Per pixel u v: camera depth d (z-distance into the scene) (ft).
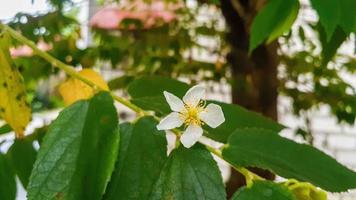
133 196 0.41
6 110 0.56
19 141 0.58
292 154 0.43
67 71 0.49
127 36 1.47
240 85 1.31
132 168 0.42
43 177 0.41
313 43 1.49
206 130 0.48
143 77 0.50
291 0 0.61
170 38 1.47
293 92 1.53
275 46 1.30
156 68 1.46
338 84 1.53
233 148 0.43
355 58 1.58
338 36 0.69
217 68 1.49
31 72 1.21
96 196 0.40
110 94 0.43
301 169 0.43
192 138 0.42
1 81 0.55
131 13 1.50
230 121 0.49
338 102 1.50
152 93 0.50
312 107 1.71
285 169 0.43
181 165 0.41
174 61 1.44
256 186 0.41
